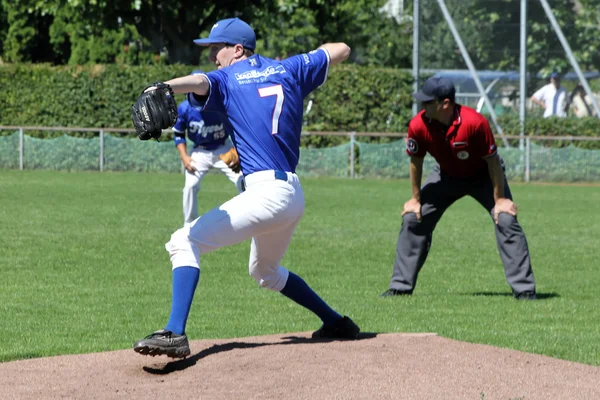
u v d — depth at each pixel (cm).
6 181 5641
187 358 1405
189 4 6875
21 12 8669
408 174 6262
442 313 2042
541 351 1641
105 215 3975
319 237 3409
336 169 6309
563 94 6712
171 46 6981
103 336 1762
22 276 2484
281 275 1541
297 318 1978
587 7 6981
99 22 6875
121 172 6438
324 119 6519
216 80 1431
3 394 1252
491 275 2644
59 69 6681
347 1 7775
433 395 1232
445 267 2788
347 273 2641
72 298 2188
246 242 3256
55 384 1297
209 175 6456
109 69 6650
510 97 6862
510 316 2022
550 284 2509
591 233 3641
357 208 4469
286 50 7944
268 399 1213
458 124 2100
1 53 9081
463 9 6912
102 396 1240
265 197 1419
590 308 2142
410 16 8706
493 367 1362
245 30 1501
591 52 6994
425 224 2275
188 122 3269
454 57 6944
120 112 6656
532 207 4638
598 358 1588
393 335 1584
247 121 1435
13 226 3550
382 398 1216
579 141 6262
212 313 2033
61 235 3316
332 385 1262
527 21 6800
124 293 2266
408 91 6538
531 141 6238
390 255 2995
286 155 1452
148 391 1258
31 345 1664
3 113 6738
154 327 1862
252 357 1384
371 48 8556
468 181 2248
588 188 5812
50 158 6512
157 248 3039
